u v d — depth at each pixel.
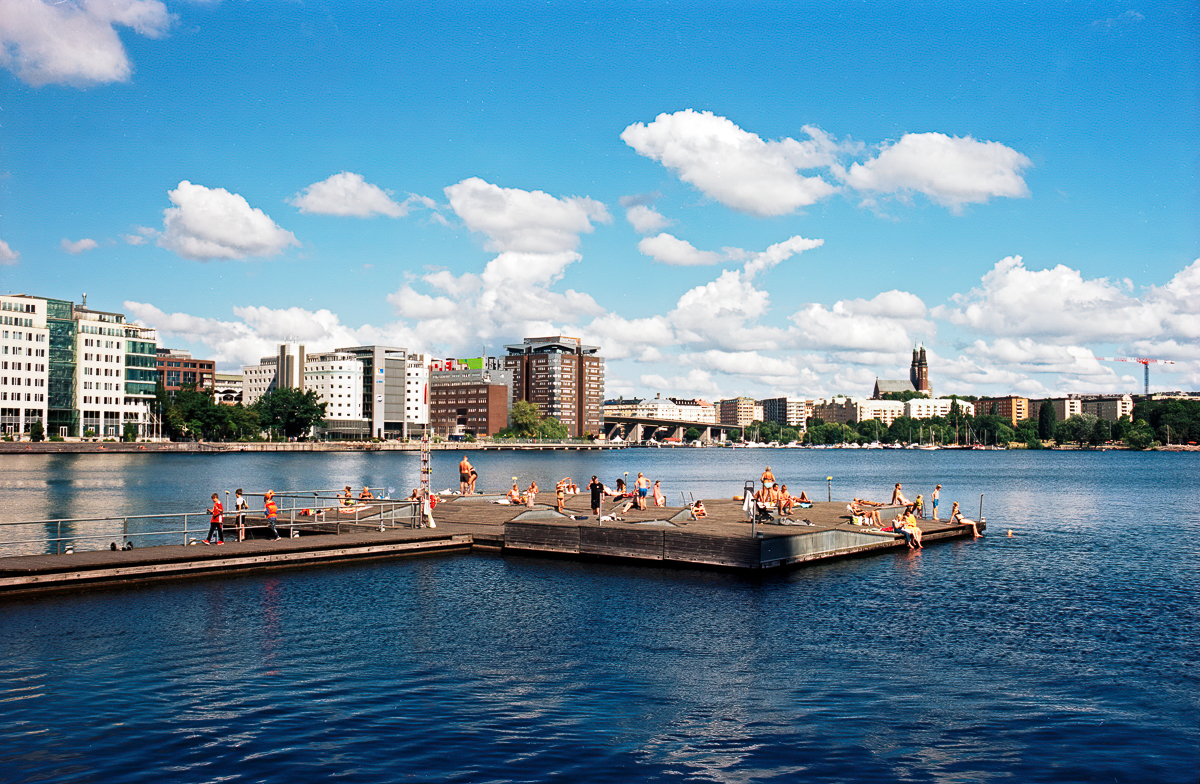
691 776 17.36
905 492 113.94
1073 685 23.42
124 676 23.27
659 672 24.27
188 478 119.81
